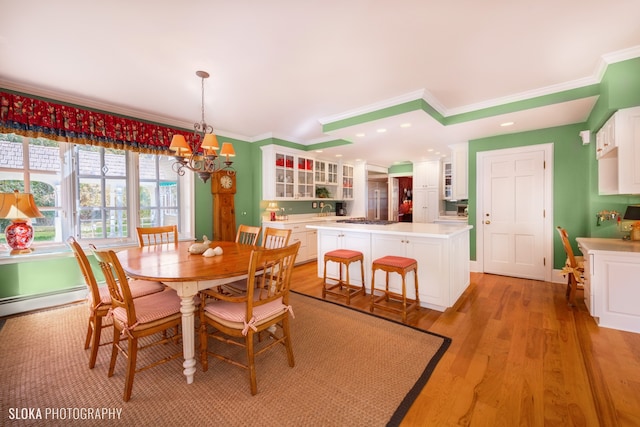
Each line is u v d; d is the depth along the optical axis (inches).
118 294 70.4
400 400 64.6
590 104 116.6
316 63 96.9
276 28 77.6
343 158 256.5
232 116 155.5
